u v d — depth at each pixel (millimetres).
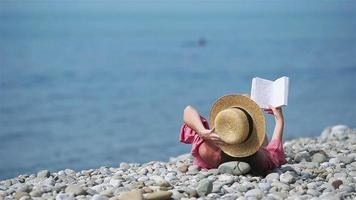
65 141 26438
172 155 22703
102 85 48188
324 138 14352
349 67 57250
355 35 113250
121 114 33688
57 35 137750
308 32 130625
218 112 9102
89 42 108812
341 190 8328
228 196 7977
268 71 56219
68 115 33688
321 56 70500
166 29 170875
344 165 10008
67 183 8984
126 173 9758
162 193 7762
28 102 38812
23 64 65750
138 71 58594
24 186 8398
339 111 32594
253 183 8547
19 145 25984
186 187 8352
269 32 135625
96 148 24578
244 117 8766
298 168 9773
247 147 8906
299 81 48094
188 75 54094
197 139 9414
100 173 9922
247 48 86062
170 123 30391
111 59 72188
